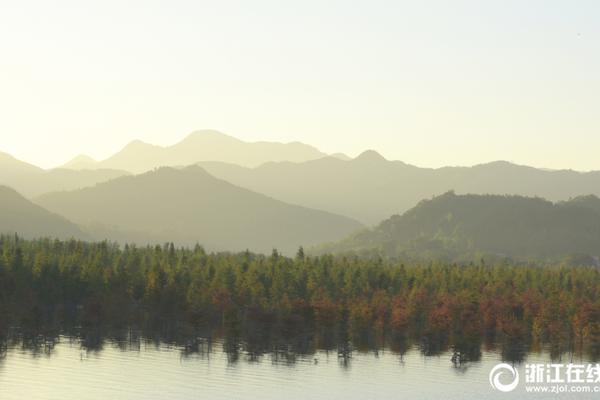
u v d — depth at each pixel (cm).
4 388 19750
